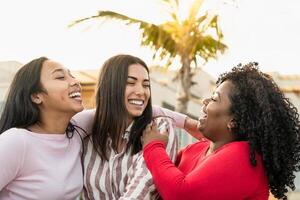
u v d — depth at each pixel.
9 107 2.87
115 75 2.93
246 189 2.51
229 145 2.60
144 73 2.95
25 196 2.71
